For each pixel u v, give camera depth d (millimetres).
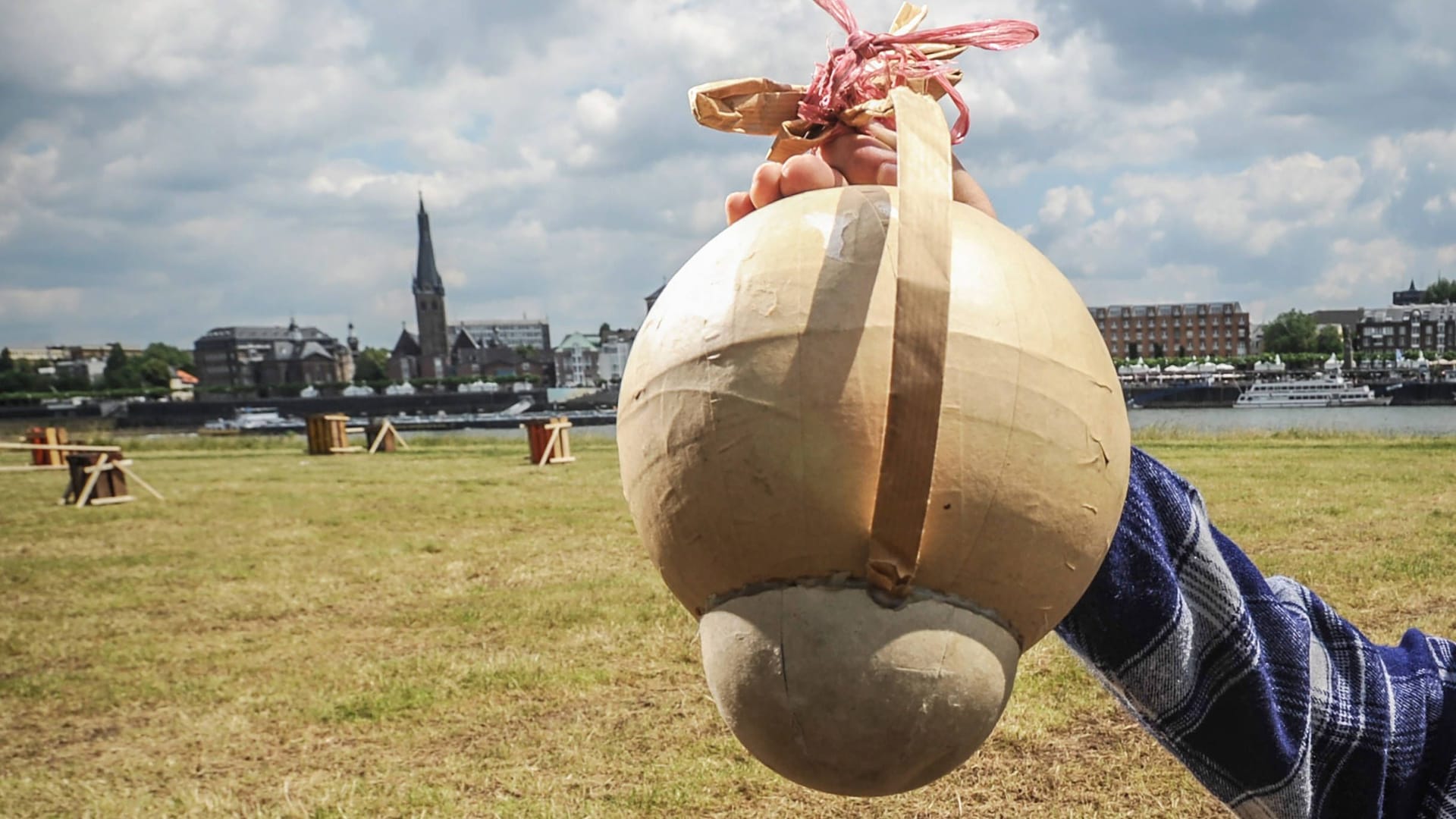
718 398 951
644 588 7973
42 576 9484
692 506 979
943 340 871
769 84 1227
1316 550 7926
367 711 5348
